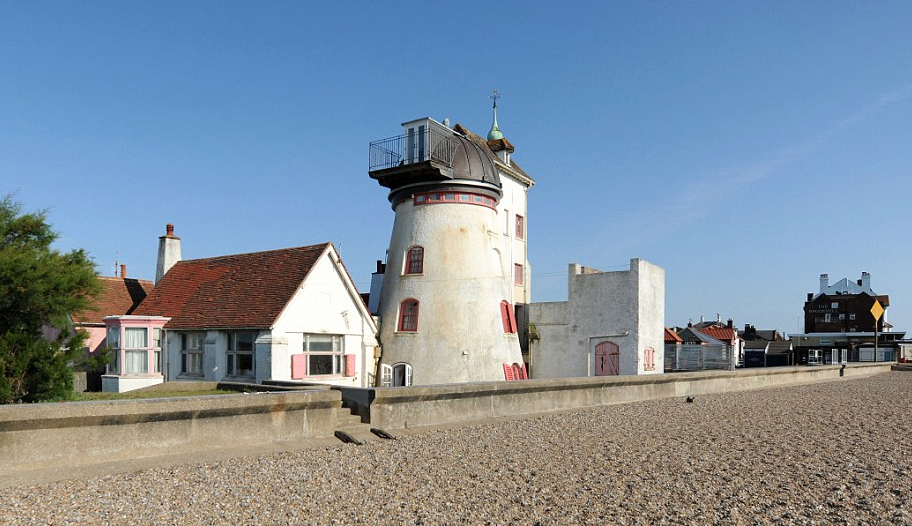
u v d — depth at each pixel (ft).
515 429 48.52
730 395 82.12
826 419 56.65
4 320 44.70
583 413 59.31
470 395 52.31
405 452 38.81
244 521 25.11
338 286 82.02
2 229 47.91
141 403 33.83
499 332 90.22
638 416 57.62
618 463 36.29
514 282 119.65
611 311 109.09
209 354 76.74
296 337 75.31
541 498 28.63
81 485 29.45
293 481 31.17
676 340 155.43
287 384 55.47
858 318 270.05
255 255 87.40
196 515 25.73
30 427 30.37
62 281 44.50
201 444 36.52
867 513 26.73
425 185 90.84
